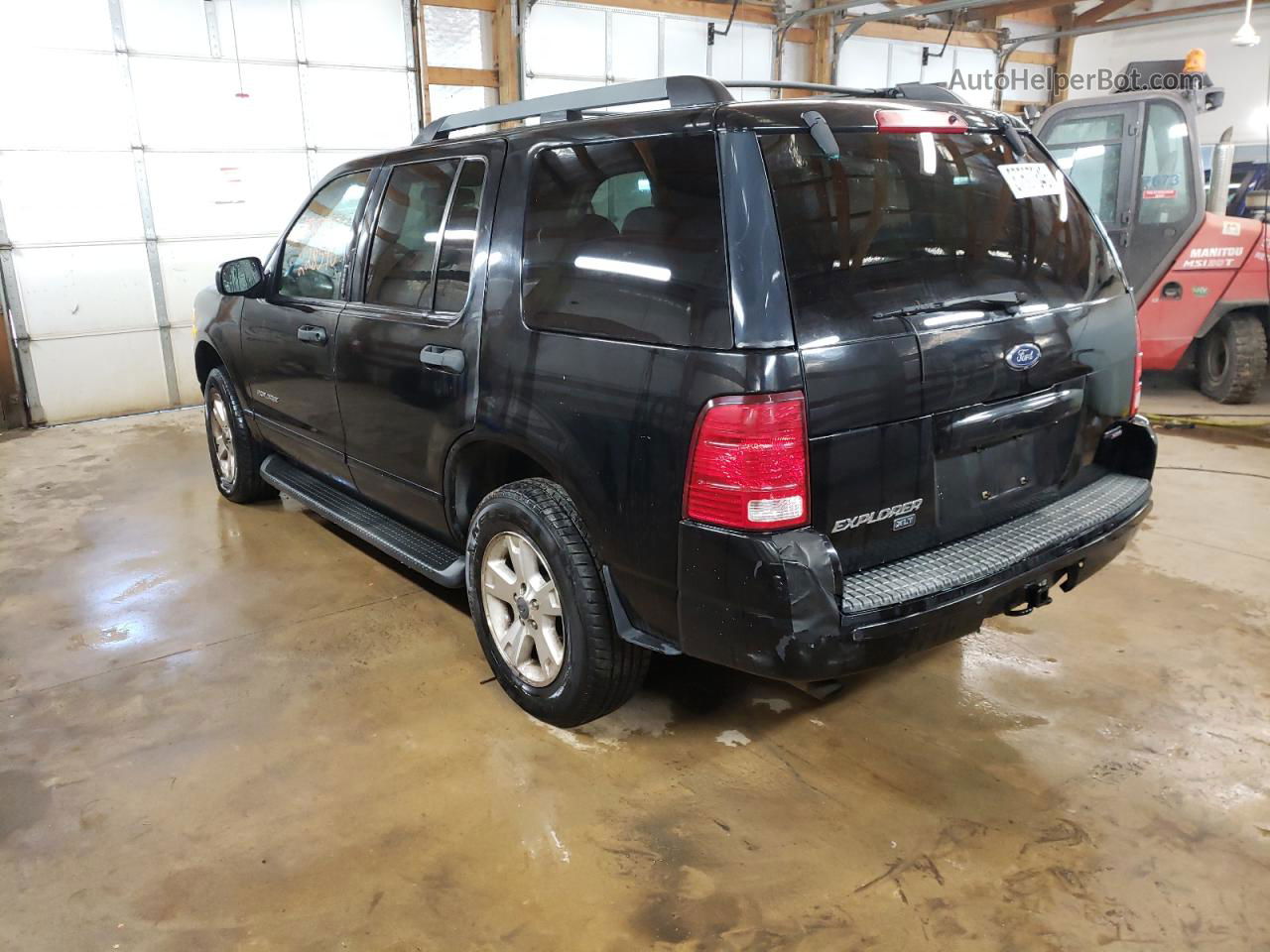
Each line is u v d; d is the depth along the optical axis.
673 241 2.05
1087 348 2.45
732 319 1.90
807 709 2.73
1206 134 13.40
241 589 3.69
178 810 2.33
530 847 2.16
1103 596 3.46
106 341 7.14
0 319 6.62
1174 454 5.38
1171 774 2.39
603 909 1.97
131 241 7.10
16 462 5.81
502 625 2.72
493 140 2.68
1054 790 2.33
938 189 2.22
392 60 7.98
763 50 10.48
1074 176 6.73
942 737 2.58
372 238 3.16
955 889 2.00
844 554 2.05
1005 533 2.32
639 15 9.41
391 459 3.09
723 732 2.62
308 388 3.54
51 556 4.11
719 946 1.86
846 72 11.27
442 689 2.89
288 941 1.90
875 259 2.04
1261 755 2.46
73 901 2.02
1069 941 1.85
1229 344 6.46
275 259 3.83
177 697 2.88
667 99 2.32
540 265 2.40
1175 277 6.31
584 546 2.37
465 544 2.90
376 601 3.56
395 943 1.89
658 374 2.04
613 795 2.35
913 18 11.73
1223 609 3.33
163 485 5.20
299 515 4.61
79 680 2.99
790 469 1.88
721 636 2.03
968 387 2.14
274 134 7.55
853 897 1.98
